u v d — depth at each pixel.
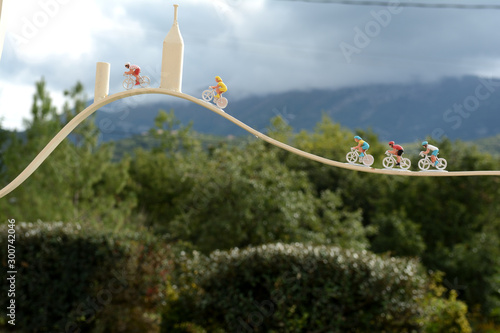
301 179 7.84
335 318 4.07
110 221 6.58
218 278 4.23
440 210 9.01
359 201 10.35
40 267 4.55
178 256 5.64
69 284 4.55
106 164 6.84
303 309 4.09
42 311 4.57
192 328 4.48
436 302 4.78
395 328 4.17
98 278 4.58
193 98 1.43
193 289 4.43
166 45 1.45
